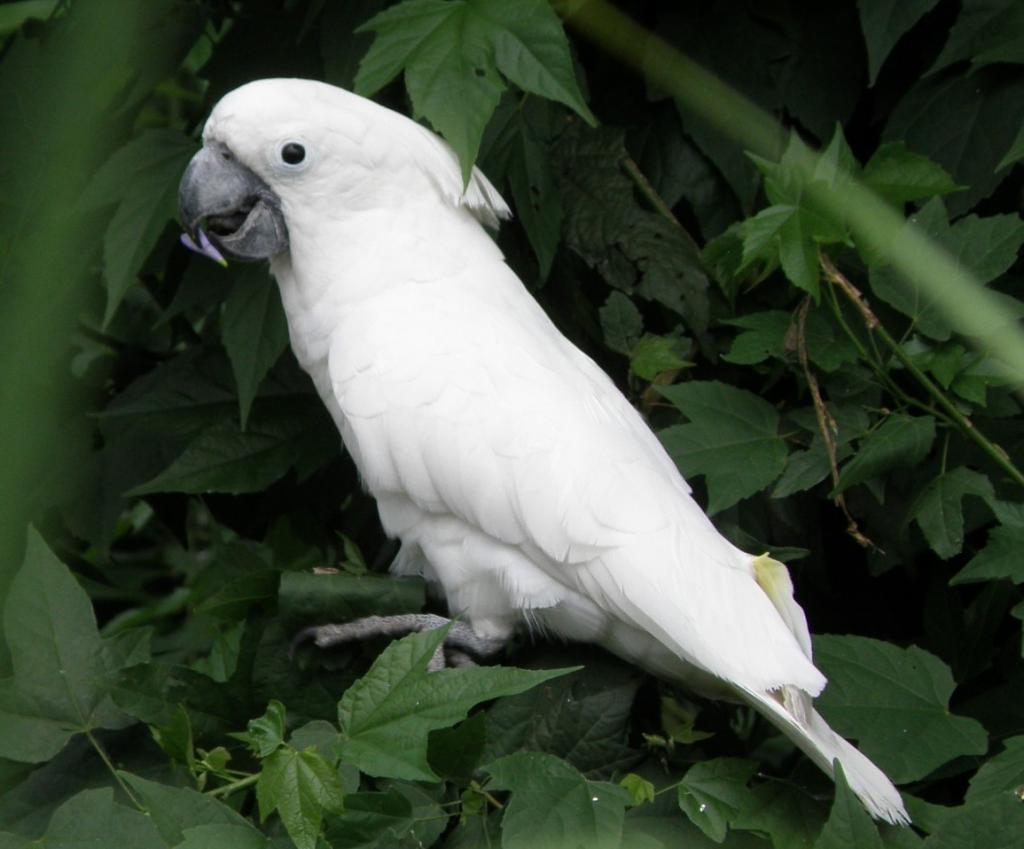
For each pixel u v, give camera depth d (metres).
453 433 4.18
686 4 5.32
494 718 4.08
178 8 5.31
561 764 3.61
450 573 4.37
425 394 4.23
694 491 5.18
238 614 4.46
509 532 4.12
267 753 3.43
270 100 4.39
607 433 4.19
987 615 4.76
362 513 5.75
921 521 4.48
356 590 4.36
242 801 4.10
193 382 5.49
